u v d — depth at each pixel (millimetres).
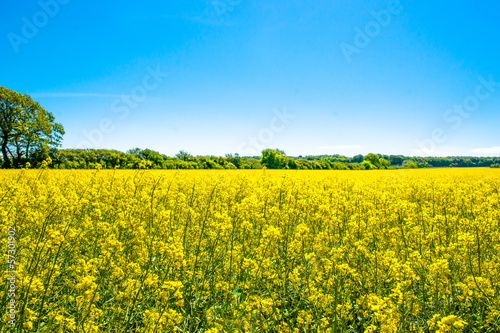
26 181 11344
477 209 7191
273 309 3721
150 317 3342
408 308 3666
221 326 3432
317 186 13539
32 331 3461
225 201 8734
